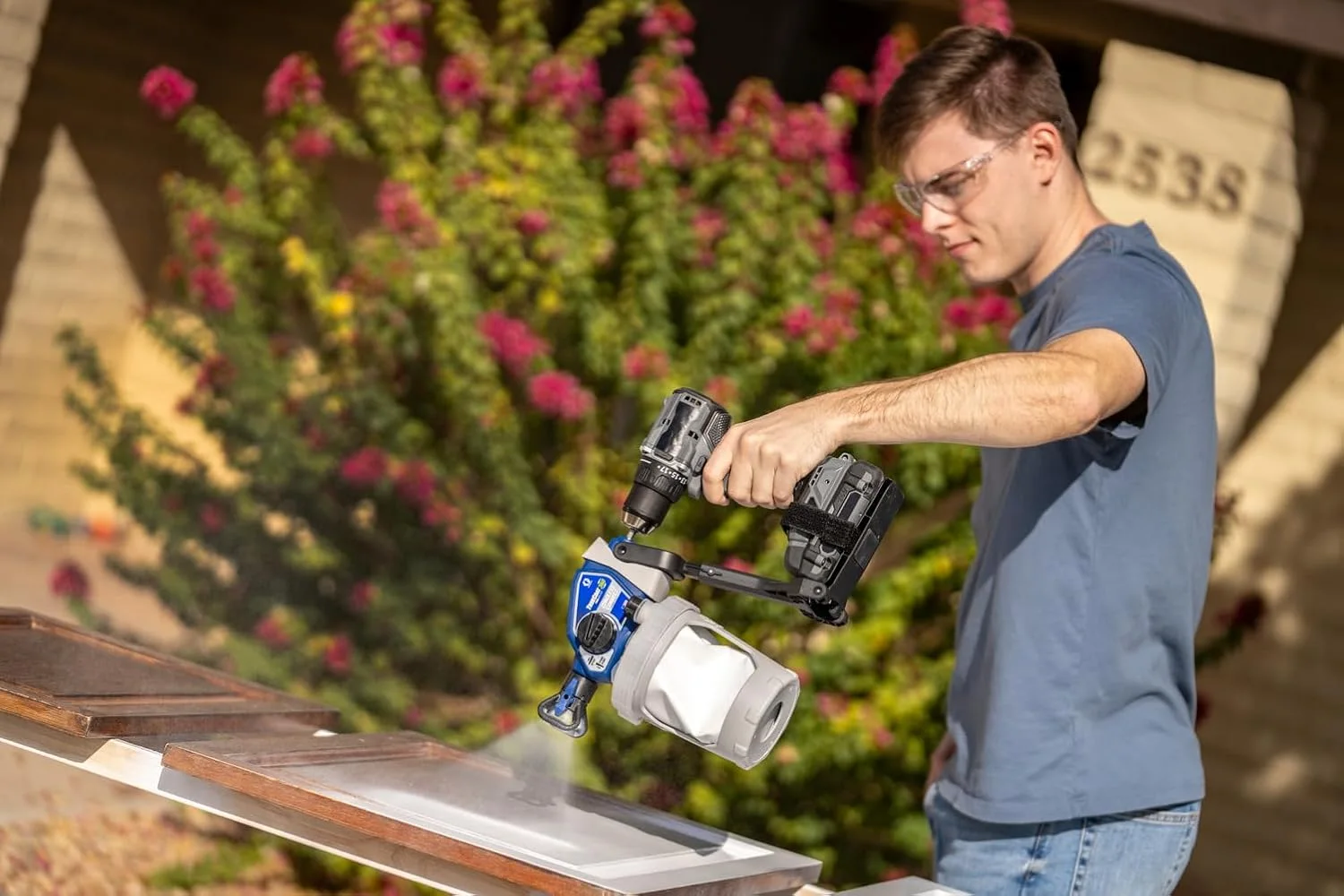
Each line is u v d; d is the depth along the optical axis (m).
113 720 2.48
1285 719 6.77
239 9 9.67
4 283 9.01
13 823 5.48
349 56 6.08
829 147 5.54
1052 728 2.76
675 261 5.64
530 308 5.82
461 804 2.49
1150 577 2.75
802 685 5.14
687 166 5.68
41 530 9.23
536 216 5.57
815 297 5.38
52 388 9.40
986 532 3.04
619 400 5.71
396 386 5.96
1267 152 6.00
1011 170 2.90
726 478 2.37
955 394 2.31
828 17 8.51
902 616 5.22
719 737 2.29
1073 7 6.11
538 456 5.79
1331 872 6.62
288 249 5.93
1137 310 2.58
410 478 5.58
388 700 5.54
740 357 5.45
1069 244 2.97
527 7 6.08
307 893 5.37
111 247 9.59
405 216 5.62
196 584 6.05
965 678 3.00
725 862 2.48
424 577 5.70
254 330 6.11
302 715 2.90
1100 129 6.02
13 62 7.69
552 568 5.64
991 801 2.80
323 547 5.96
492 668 5.72
